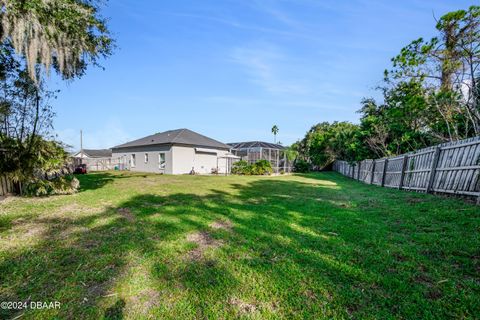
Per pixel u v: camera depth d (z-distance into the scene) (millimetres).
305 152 29734
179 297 1942
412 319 1640
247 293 1994
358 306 1803
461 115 7523
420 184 6906
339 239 3232
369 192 7879
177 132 22234
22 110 7141
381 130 12453
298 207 5406
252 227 3855
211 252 2857
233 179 13758
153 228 3816
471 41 5574
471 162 4848
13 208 5293
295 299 1902
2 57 6602
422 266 2395
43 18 5359
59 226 3930
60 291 2025
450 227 3414
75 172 19156
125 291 2035
